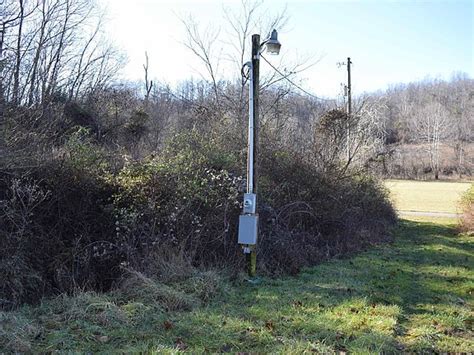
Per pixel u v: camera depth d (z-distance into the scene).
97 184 7.97
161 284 6.24
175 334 4.73
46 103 11.93
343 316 5.36
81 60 19.55
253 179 7.45
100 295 5.98
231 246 7.84
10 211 6.61
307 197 10.05
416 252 10.70
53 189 7.49
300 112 15.63
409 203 31.25
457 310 5.84
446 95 78.88
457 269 8.60
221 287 6.39
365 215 13.08
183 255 7.28
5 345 4.25
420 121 66.44
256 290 6.57
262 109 13.85
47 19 16.30
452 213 24.72
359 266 8.68
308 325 5.00
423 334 4.86
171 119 21.12
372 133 18.69
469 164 63.88
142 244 7.26
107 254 7.23
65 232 7.55
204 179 7.78
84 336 4.61
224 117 12.30
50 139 8.81
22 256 6.52
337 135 13.23
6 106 7.88
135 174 8.13
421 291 6.86
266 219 8.64
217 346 4.44
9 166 6.96
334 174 11.39
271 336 4.65
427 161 63.81
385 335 4.70
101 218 7.71
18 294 6.05
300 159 10.42
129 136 18.59
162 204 7.83
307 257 8.81
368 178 14.61
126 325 4.92
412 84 82.69
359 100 20.66
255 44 7.52
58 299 5.97
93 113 18.41
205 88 15.64
